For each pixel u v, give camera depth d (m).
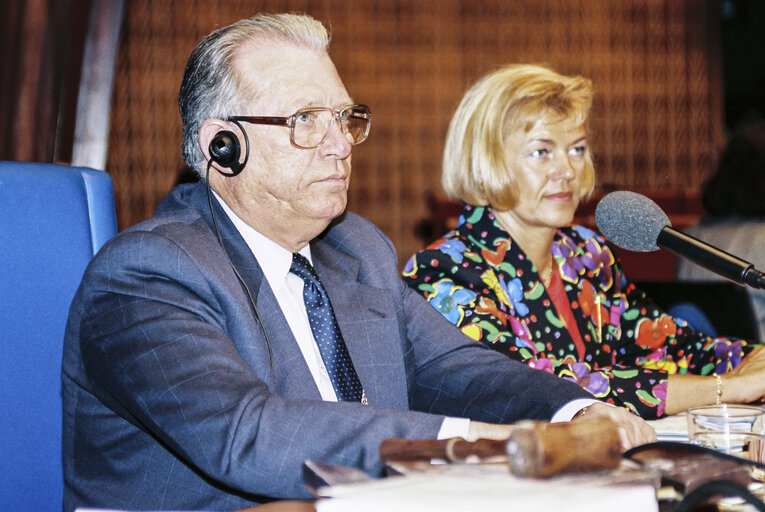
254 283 1.34
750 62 8.52
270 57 1.37
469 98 2.03
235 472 1.04
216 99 1.37
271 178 1.36
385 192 8.27
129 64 7.70
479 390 1.46
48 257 1.35
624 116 8.52
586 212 4.07
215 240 1.34
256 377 1.15
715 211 2.93
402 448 0.83
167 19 7.75
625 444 1.20
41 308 1.33
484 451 0.81
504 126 1.95
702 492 0.76
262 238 1.42
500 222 2.03
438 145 8.30
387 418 1.07
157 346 1.15
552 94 1.96
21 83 2.63
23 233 1.33
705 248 1.29
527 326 1.95
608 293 2.16
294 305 1.43
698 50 8.56
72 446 1.30
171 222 1.35
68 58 2.67
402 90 8.26
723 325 2.27
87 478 1.28
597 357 2.06
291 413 1.07
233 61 1.37
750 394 1.72
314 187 1.37
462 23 8.30
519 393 1.41
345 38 8.17
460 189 2.04
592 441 0.73
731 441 1.06
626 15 8.48
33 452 1.31
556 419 1.34
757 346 1.97
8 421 1.29
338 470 0.80
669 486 0.85
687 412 1.11
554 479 0.72
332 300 1.46
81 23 2.68
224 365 1.14
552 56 8.44
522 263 1.99
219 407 1.08
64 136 2.68
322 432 1.05
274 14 1.43
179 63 7.77
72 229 1.38
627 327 2.16
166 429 1.09
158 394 1.11
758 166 2.83
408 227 8.27
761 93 8.49
